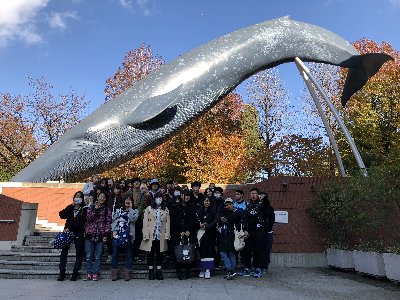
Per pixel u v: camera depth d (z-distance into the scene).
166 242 9.09
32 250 11.12
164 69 11.45
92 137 10.60
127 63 32.41
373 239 10.82
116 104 11.02
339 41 12.11
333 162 25.88
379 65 11.50
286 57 12.02
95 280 8.56
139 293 6.97
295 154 26.81
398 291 7.41
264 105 33.94
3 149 32.62
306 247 11.98
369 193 8.98
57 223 16.52
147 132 10.84
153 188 9.91
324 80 28.31
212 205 9.44
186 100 11.19
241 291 7.30
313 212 11.94
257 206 9.74
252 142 32.81
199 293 7.04
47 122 32.94
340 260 10.70
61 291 7.07
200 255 9.26
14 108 32.50
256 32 11.98
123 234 8.63
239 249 9.06
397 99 25.11
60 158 10.49
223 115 34.19
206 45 11.86
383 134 25.75
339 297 6.74
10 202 12.07
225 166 27.67
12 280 8.52
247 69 11.77
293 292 7.22
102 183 9.81
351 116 26.25
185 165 28.39
